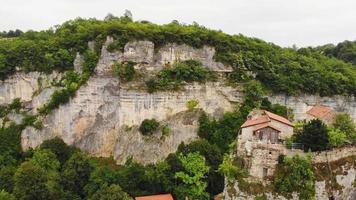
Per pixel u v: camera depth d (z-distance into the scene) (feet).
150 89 394.52
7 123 419.74
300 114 425.69
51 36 475.31
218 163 340.59
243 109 400.88
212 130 392.27
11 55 428.56
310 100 429.38
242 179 244.83
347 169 244.83
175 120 394.93
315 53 553.64
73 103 400.06
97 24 450.30
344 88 442.09
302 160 238.27
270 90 423.64
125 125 394.93
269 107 408.05
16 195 312.29
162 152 381.19
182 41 415.03
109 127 398.21
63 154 386.32
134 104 394.11
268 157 244.01
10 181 343.05
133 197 319.68
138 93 393.50
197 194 311.68
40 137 406.41
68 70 413.39
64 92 401.08
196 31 427.33
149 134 387.14
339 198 238.07
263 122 284.82
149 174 331.57
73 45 422.82
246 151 257.14
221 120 399.24
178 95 399.44
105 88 398.01
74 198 320.09
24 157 398.83
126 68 398.62
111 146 397.60
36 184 318.04
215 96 410.72
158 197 304.91
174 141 388.16
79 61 412.77
